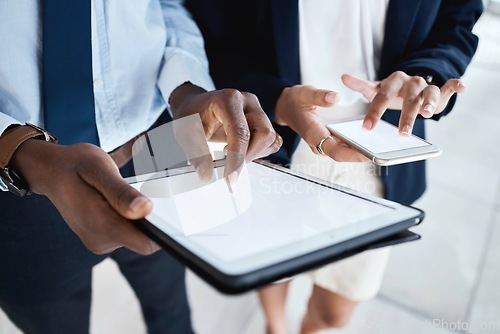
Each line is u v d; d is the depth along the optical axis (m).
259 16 0.76
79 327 0.79
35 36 0.55
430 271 1.27
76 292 0.75
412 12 0.73
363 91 0.67
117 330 1.17
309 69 0.78
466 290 1.22
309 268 0.34
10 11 0.52
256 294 1.14
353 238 0.36
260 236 0.37
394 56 0.76
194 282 1.36
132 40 0.64
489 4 2.15
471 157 1.99
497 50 2.95
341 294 0.94
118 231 0.37
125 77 0.66
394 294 1.16
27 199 0.59
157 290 0.93
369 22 0.74
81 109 0.60
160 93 0.74
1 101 0.55
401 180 0.77
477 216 1.58
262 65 0.79
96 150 0.42
